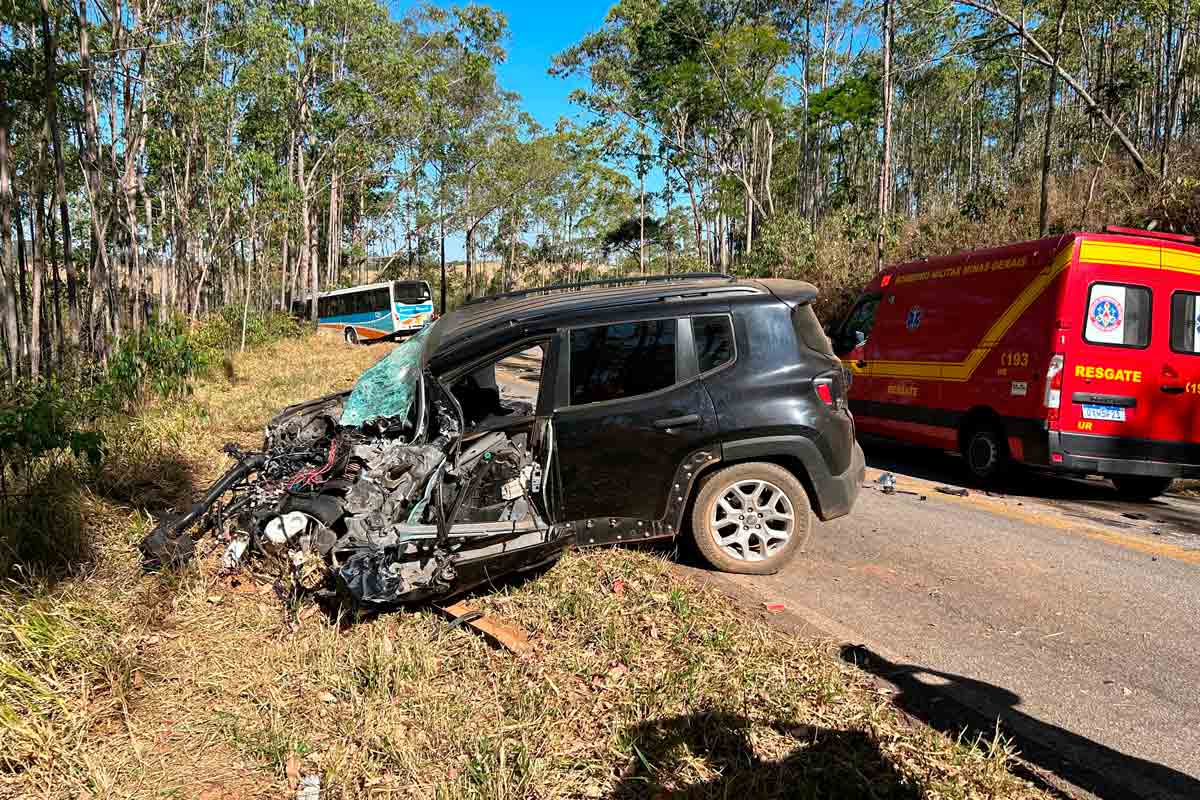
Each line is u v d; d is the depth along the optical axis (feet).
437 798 7.55
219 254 82.28
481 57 129.49
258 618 11.85
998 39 55.16
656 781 7.74
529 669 10.15
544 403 13.30
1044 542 16.58
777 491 14.01
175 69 60.08
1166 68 71.82
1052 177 65.92
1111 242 20.03
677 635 10.91
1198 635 11.69
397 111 112.27
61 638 10.21
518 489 12.91
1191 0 57.11
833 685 9.55
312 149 115.03
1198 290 20.35
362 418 14.85
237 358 57.26
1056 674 10.38
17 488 15.81
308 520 13.09
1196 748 8.62
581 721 8.89
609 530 13.39
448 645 11.02
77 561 13.42
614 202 151.84
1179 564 15.06
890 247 59.16
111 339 32.58
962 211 62.80
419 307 100.53
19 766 8.23
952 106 123.24
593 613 11.69
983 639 11.47
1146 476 20.61
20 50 33.14
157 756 8.54
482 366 13.48
